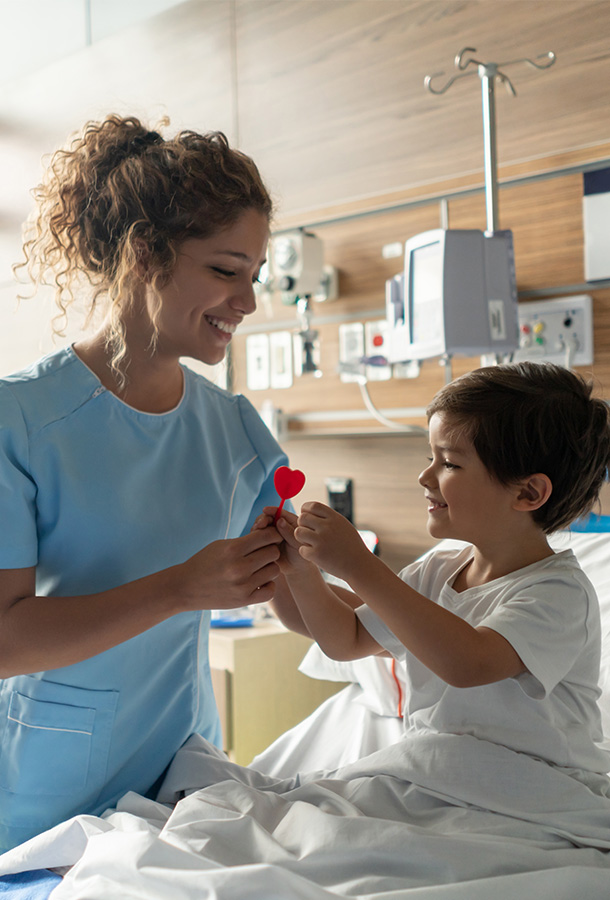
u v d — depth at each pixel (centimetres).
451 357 197
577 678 110
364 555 104
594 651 112
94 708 113
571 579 109
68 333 346
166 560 117
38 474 109
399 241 229
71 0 349
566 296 194
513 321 186
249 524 135
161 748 122
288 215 257
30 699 111
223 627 212
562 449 113
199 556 101
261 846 91
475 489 114
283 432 254
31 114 365
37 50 368
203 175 106
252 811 101
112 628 99
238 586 100
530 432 112
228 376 272
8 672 102
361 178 236
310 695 214
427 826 96
